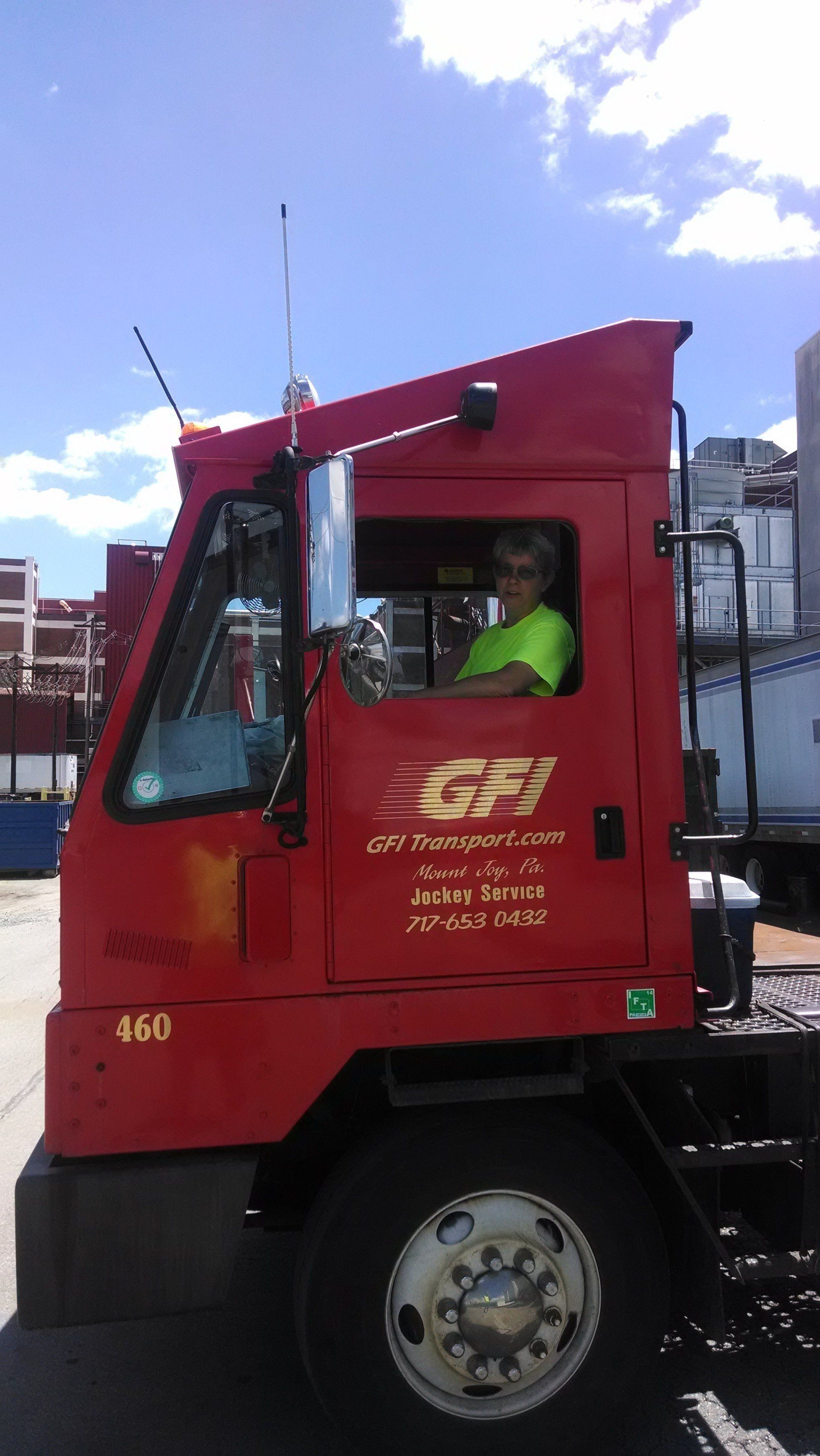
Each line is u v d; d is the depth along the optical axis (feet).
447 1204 8.23
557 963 8.50
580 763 8.67
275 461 8.37
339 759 8.32
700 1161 8.75
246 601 8.54
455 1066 8.92
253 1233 14.14
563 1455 8.30
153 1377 10.44
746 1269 8.69
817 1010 9.61
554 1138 8.41
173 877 8.14
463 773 8.47
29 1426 9.57
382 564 10.75
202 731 8.39
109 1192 7.89
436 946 8.35
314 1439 9.24
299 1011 8.14
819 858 41.55
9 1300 12.28
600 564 8.89
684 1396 9.63
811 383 85.66
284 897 8.20
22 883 66.08
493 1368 8.30
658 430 9.07
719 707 46.98
